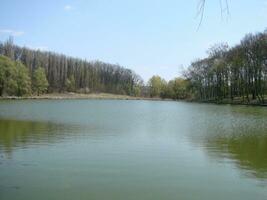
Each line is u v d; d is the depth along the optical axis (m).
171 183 17.64
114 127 40.41
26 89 133.88
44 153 24.22
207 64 129.62
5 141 28.84
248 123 46.69
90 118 52.47
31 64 172.75
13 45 172.75
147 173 19.34
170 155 24.28
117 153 24.64
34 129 37.00
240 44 99.19
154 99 195.38
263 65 91.31
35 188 16.52
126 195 15.80
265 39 89.38
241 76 101.88
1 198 15.13
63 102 119.31
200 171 19.98
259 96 98.88
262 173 19.73
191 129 39.50
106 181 17.78
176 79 180.25
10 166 20.52
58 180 17.84
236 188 17.03
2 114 57.62
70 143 28.42
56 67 186.00
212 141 30.58
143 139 31.27
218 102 119.06
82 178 18.22
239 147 27.69
